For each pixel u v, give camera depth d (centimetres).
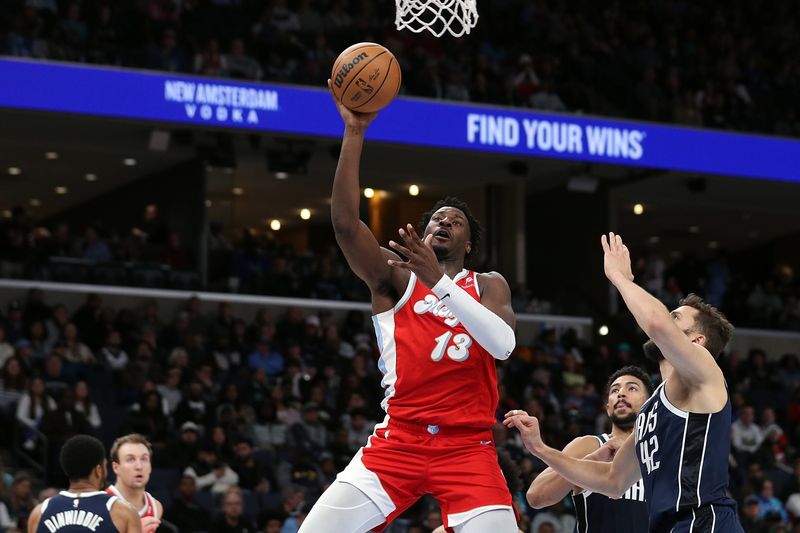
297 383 1736
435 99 2027
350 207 488
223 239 2144
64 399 1456
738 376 2119
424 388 495
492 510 489
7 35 1814
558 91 2198
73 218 2475
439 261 514
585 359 2100
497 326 473
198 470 1427
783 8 2695
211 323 1875
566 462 527
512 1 2402
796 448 1919
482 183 2447
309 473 1498
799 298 2609
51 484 1396
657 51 2447
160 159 2212
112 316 1795
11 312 1727
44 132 2042
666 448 466
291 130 1920
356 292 2180
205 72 1923
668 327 447
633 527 585
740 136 2194
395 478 495
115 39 1936
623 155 2108
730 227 2806
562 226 2530
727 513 457
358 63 485
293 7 2206
